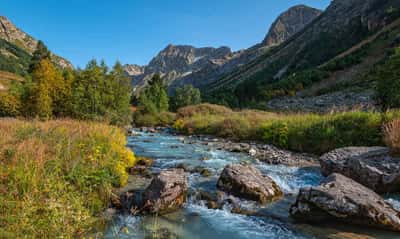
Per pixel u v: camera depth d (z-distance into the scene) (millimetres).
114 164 8219
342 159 8539
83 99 22844
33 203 4977
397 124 8633
